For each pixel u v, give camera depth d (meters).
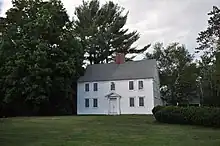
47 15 42.09
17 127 19.61
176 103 53.22
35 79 38.84
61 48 43.38
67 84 42.53
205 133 16.62
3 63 40.25
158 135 15.62
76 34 53.94
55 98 44.31
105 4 60.19
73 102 47.94
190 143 12.65
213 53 27.88
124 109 44.47
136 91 44.16
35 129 18.34
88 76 48.16
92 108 46.56
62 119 28.05
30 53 39.16
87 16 59.06
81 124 22.44
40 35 42.19
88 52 57.66
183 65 54.47
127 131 17.64
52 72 40.50
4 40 40.81
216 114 20.27
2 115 43.38
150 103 43.09
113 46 59.34
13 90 38.66
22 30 41.88
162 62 56.78
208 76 43.44
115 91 45.50
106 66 49.47
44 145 11.88
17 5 44.19
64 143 12.45
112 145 12.02
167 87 54.47
